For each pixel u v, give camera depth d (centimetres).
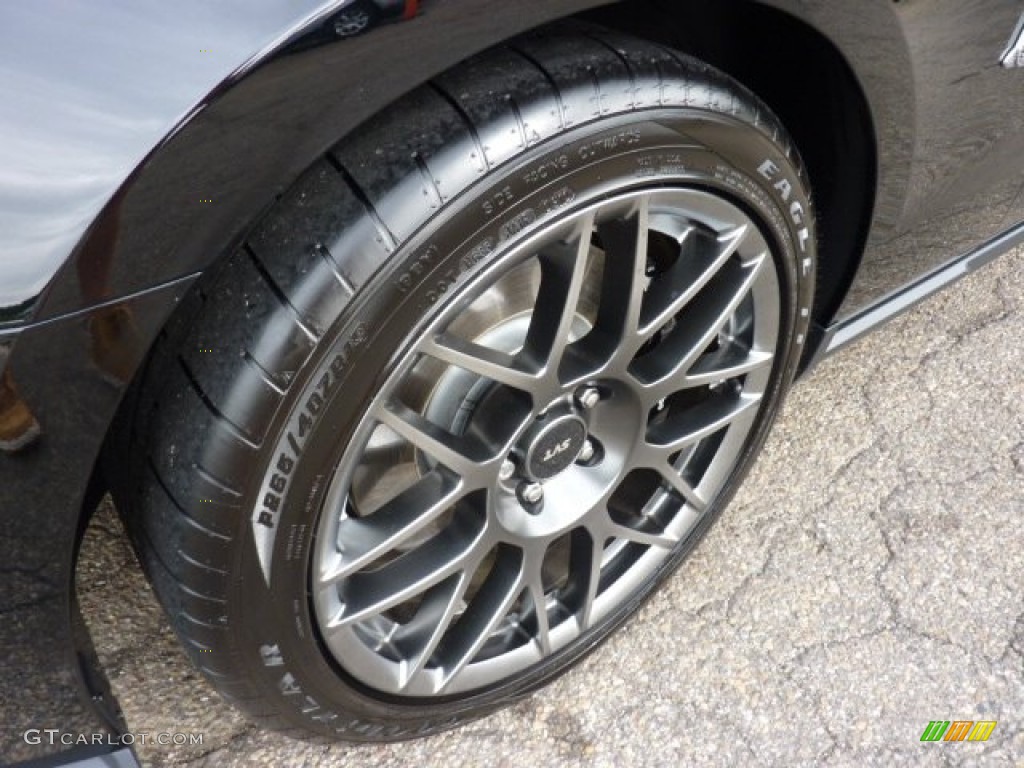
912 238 199
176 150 101
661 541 182
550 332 140
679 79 134
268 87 102
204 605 129
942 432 239
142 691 180
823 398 245
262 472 122
